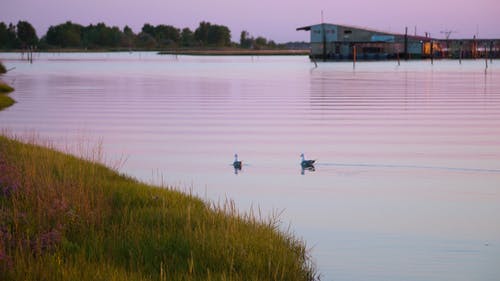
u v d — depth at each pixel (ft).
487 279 69.10
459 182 118.11
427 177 122.52
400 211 97.35
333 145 159.74
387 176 123.54
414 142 164.45
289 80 456.45
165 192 90.99
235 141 166.91
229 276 58.75
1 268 54.95
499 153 147.64
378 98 301.43
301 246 75.10
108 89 366.84
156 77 499.92
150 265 60.34
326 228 88.07
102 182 92.48
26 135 172.24
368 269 72.02
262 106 263.70
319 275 69.92
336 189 112.47
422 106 262.06
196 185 115.44
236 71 615.16
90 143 162.09
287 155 145.89
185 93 337.11
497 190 111.45
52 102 280.92
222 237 67.41
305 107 258.98
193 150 152.87
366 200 104.63
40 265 56.18
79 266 57.52
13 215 70.85
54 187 80.33
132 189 90.63
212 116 226.79
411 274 70.54
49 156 105.60
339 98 302.66
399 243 81.41
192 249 64.28
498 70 609.42
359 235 84.89
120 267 59.36
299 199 105.09
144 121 210.79
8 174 86.28
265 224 77.66
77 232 68.85
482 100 288.51
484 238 83.76
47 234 63.72
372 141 166.30
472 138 171.32
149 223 73.92
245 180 120.06
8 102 273.75
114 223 72.28
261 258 64.44
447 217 94.12
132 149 153.79
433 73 549.95
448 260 75.15
